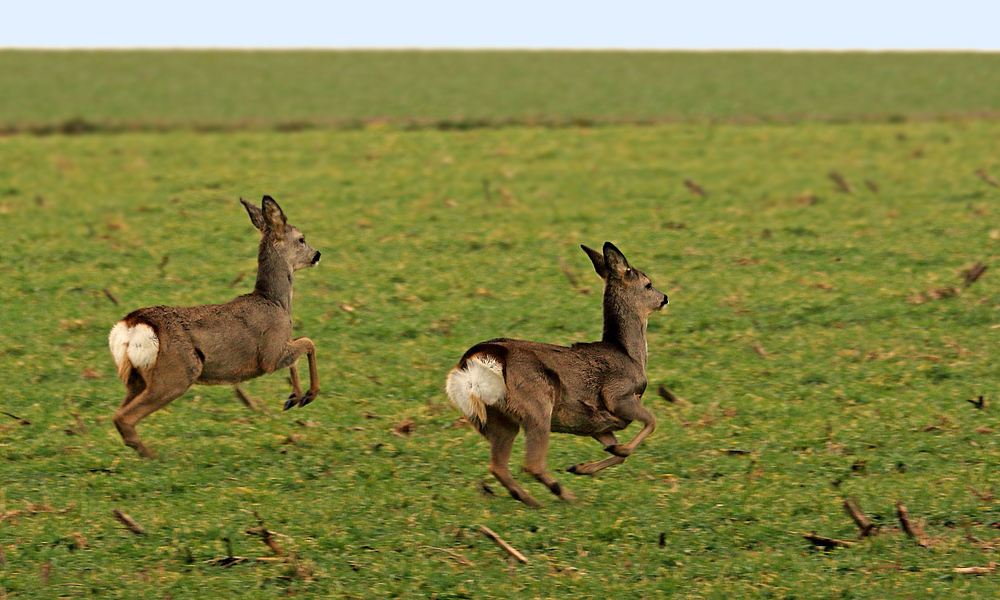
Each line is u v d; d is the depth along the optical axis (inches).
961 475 1455.5
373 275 2615.7
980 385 1817.2
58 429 1644.9
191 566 1189.7
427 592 1138.7
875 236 2864.2
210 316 1546.5
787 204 3289.9
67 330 2171.5
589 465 1365.7
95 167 3865.7
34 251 2805.1
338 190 3513.8
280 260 1641.2
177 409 1749.5
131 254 2787.9
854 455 1549.0
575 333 2166.6
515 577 1167.0
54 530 1263.5
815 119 5128.0
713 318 2237.9
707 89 6633.9
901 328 2139.5
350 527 1293.1
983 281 2401.6
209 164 3912.4
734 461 1533.0
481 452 1574.8
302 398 1673.2
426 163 3961.6
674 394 1833.2
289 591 1138.7
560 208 3287.4
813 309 2274.9
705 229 3009.4
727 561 1211.9
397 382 1895.9
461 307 2349.9
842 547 1243.2
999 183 3390.7
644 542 1261.1
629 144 4328.3
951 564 1194.0
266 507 1353.3
